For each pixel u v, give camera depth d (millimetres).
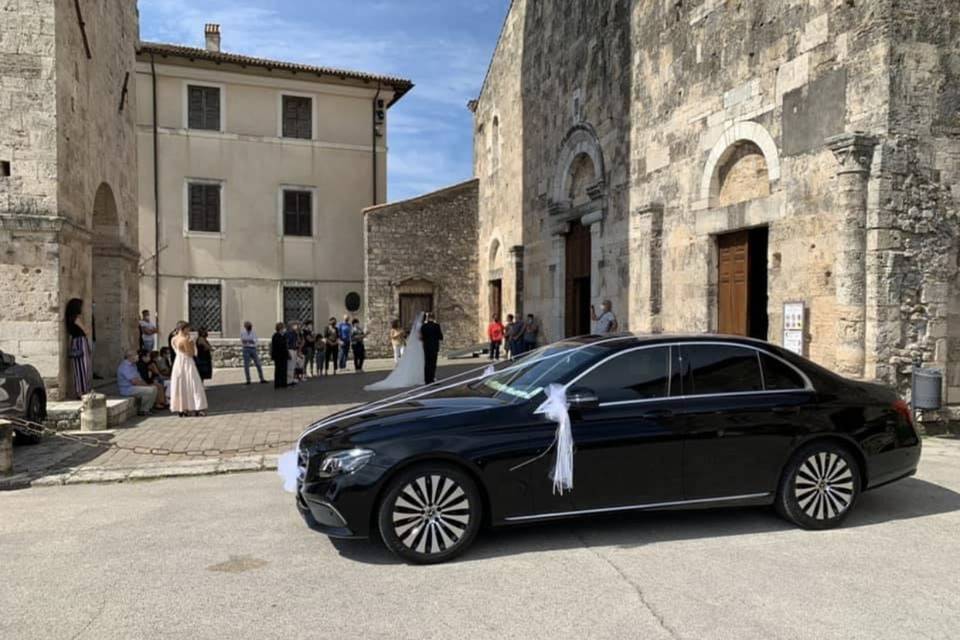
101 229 16016
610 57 16672
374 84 28328
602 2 17078
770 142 11234
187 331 12664
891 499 6570
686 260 13609
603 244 17031
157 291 25797
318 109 27906
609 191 16750
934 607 4145
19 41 11336
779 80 11055
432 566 4867
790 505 5566
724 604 4184
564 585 4484
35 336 11391
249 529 5801
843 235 9547
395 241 27141
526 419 5188
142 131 25547
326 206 28047
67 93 12070
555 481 5078
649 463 5297
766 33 11352
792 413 5605
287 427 11109
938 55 9383
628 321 15664
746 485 5508
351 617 4047
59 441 10062
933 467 7902
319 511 5004
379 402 6070
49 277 11453
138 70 25406
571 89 19000
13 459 8703
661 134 14453
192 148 26203
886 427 5844
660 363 5594
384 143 28922
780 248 11000
